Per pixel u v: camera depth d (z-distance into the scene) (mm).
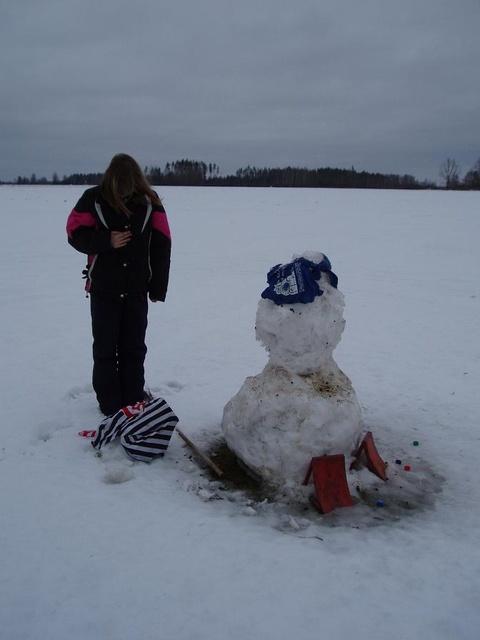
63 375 5707
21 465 3721
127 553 2826
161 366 6188
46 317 8523
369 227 25344
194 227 24375
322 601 2549
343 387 3777
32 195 46438
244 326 8297
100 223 4148
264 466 3580
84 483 3510
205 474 3750
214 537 2992
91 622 2383
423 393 5574
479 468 3992
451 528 3223
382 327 8523
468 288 11984
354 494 3547
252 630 2367
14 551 2822
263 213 32688
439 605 2557
